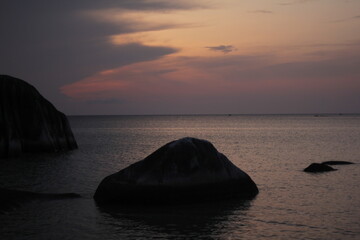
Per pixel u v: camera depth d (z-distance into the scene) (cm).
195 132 10888
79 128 14550
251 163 3472
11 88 4250
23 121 4219
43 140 4300
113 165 3356
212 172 1819
